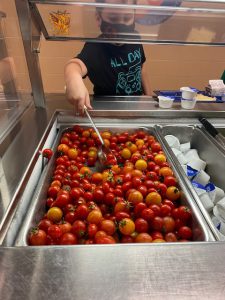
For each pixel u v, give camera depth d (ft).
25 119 3.59
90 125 3.86
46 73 8.32
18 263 1.46
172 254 1.53
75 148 3.42
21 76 4.07
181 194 2.58
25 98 4.12
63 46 7.92
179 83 8.98
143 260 1.49
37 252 1.53
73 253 1.53
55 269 1.42
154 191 2.55
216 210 2.76
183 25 3.26
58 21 3.26
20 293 1.29
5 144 2.91
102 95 4.76
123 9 2.94
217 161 3.30
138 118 3.94
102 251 1.54
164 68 8.66
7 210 1.92
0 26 3.52
